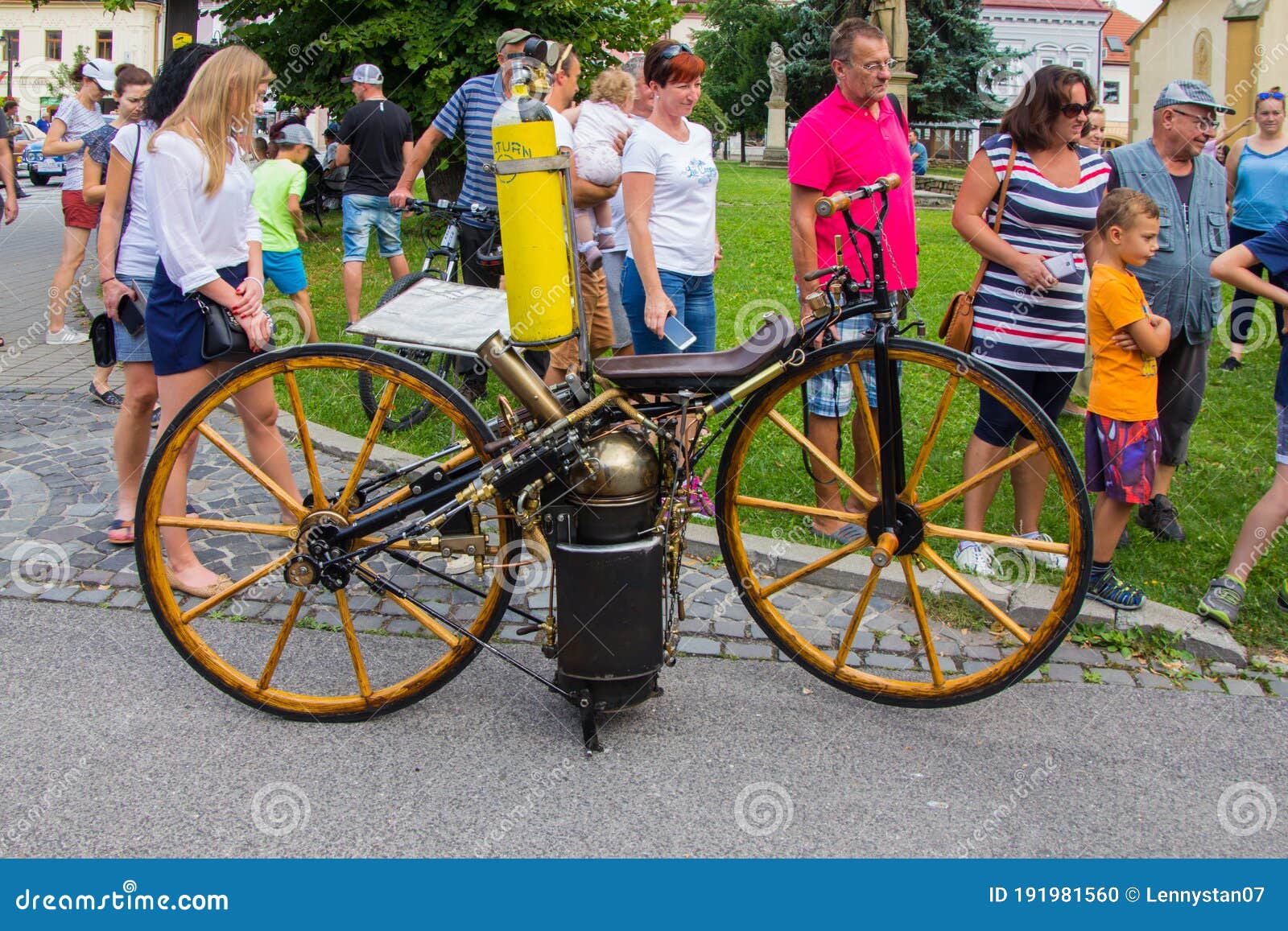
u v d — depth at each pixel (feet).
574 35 49.16
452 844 8.92
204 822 9.14
